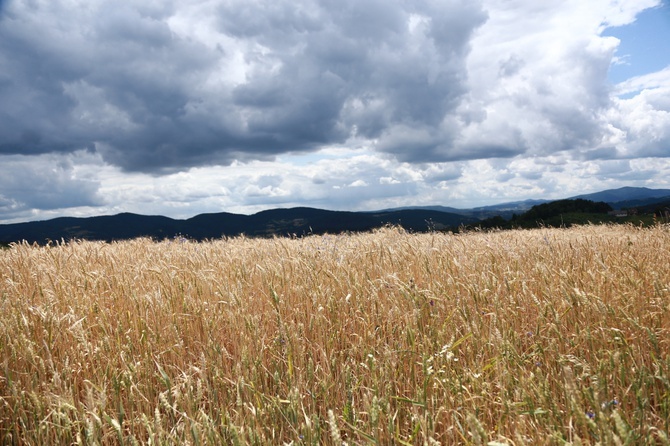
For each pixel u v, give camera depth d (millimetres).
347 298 4891
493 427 3225
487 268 6141
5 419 3471
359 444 3125
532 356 3943
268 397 3461
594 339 4039
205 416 2961
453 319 4766
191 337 4566
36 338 4336
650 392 3434
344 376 3727
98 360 4055
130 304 5230
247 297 5355
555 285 5348
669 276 5562
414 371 3699
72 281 5906
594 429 2602
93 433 2834
